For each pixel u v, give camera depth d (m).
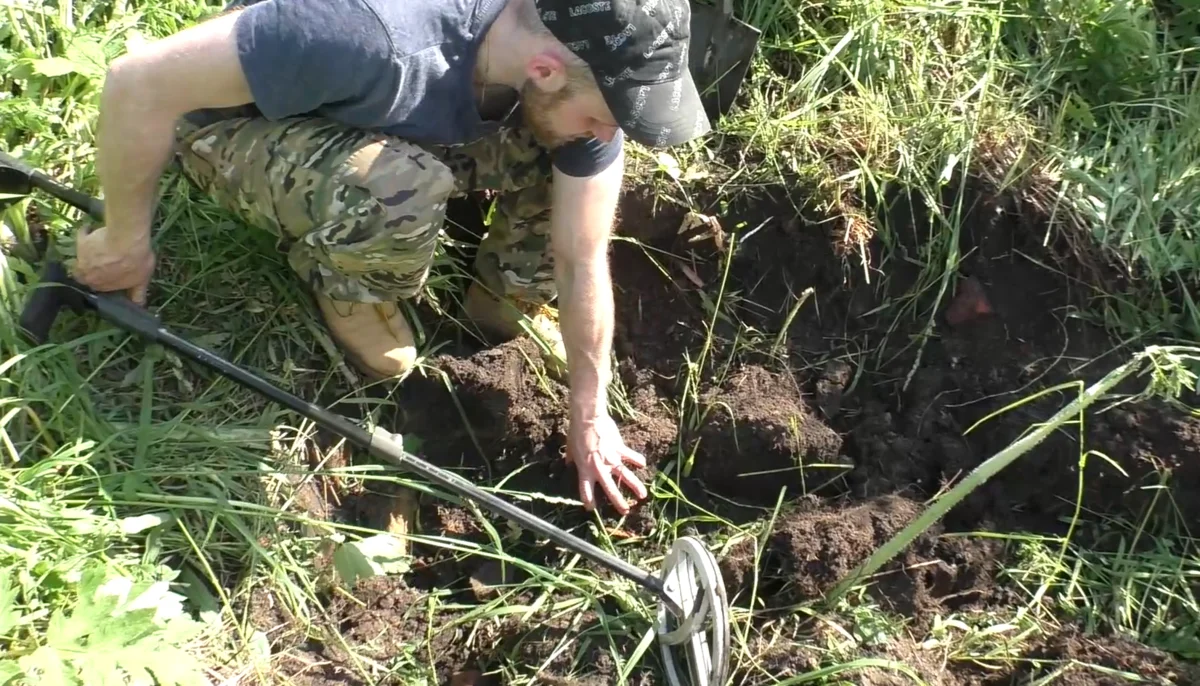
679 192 2.28
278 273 2.09
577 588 1.96
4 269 1.85
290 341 2.06
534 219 2.02
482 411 2.12
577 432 2.01
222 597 1.76
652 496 2.12
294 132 1.70
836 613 1.97
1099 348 2.25
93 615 1.50
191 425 1.89
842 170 2.29
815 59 2.47
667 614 1.91
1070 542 2.13
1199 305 2.28
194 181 1.92
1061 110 2.41
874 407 2.24
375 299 1.88
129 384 1.91
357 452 2.06
